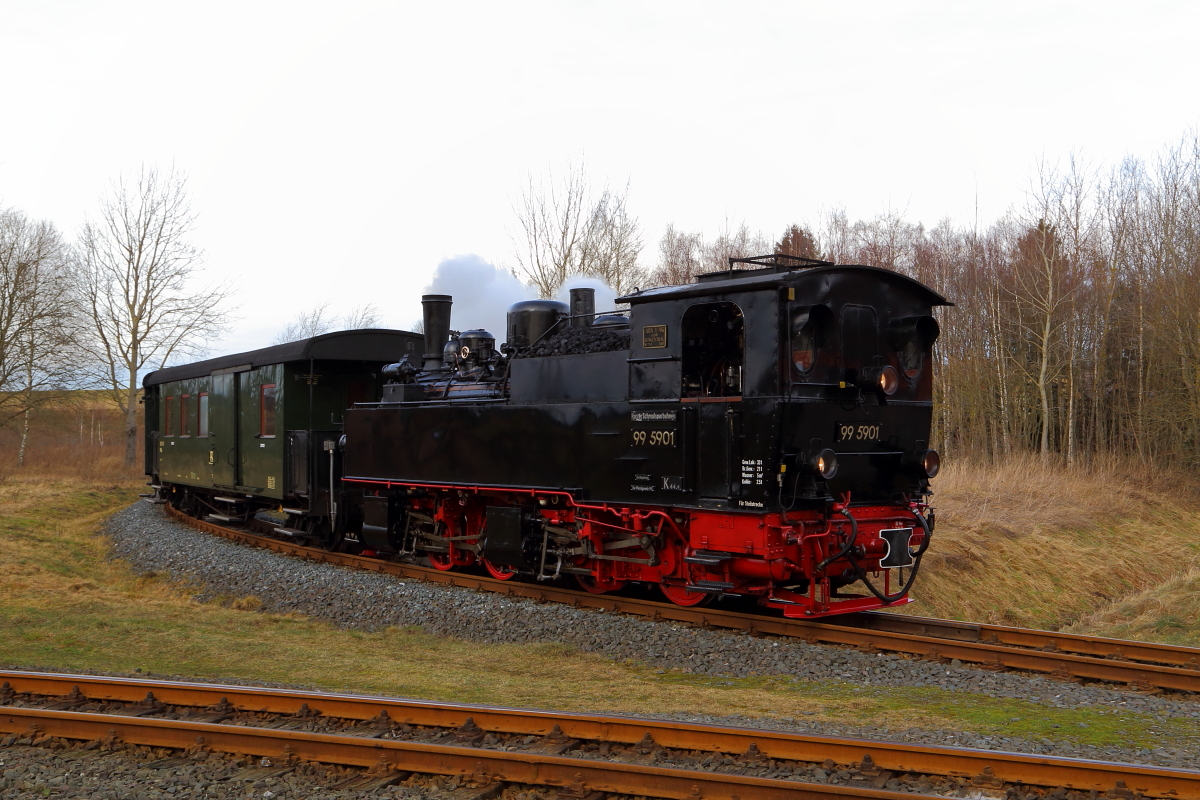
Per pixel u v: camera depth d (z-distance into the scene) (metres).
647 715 6.21
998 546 17.27
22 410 29.92
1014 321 32.56
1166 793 4.39
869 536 8.98
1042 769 4.61
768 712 6.38
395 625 9.74
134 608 10.07
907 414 9.41
